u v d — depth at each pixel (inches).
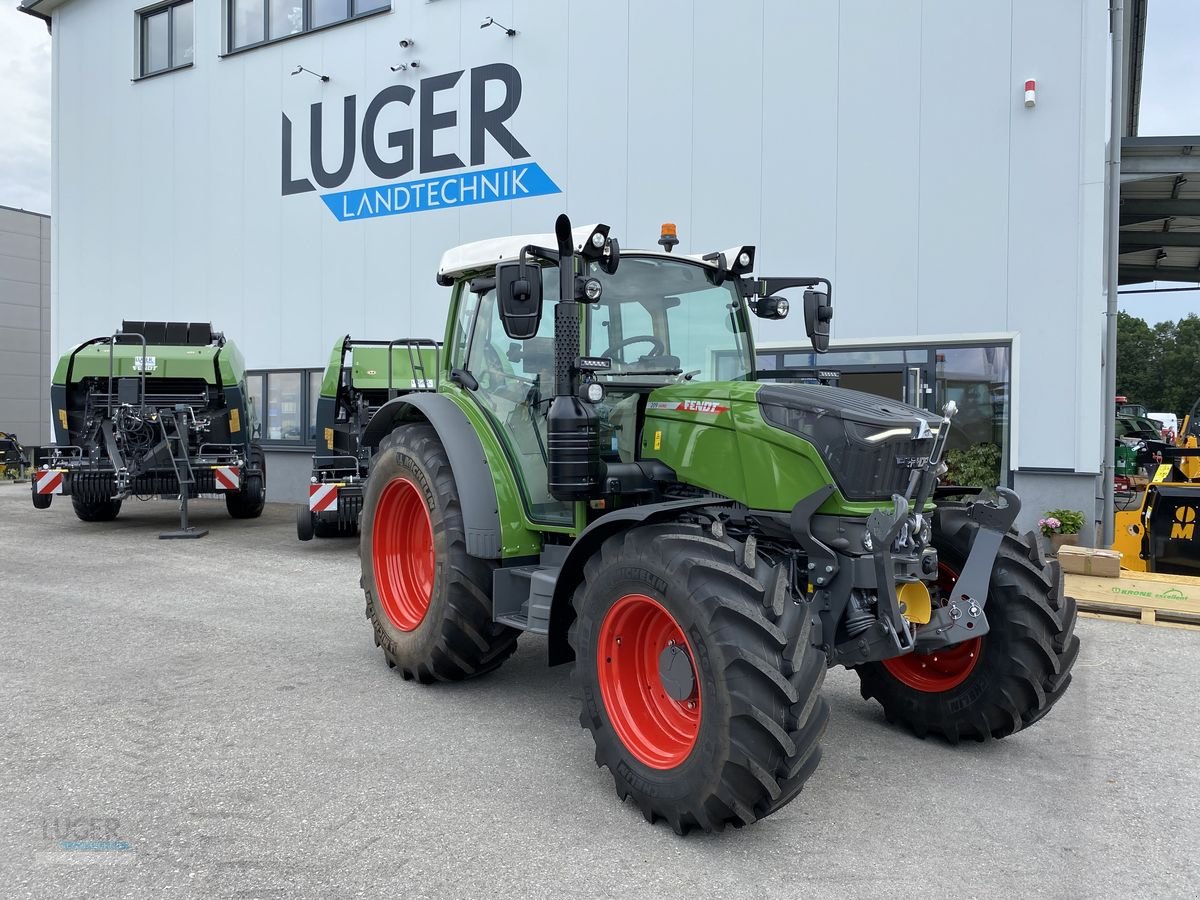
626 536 131.3
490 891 106.6
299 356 565.0
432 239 505.4
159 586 297.9
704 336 176.7
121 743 153.6
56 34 682.2
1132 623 257.6
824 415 130.8
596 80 439.8
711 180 409.1
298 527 380.2
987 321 353.4
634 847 118.6
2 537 416.8
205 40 595.8
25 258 1137.4
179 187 617.3
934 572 141.1
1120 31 336.8
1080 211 336.5
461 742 156.4
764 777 111.7
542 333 170.9
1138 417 854.5
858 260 377.4
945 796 137.3
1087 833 124.6
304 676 195.3
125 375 422.3
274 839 119.2
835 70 378.3
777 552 137.8
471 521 171.2
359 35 525.7
